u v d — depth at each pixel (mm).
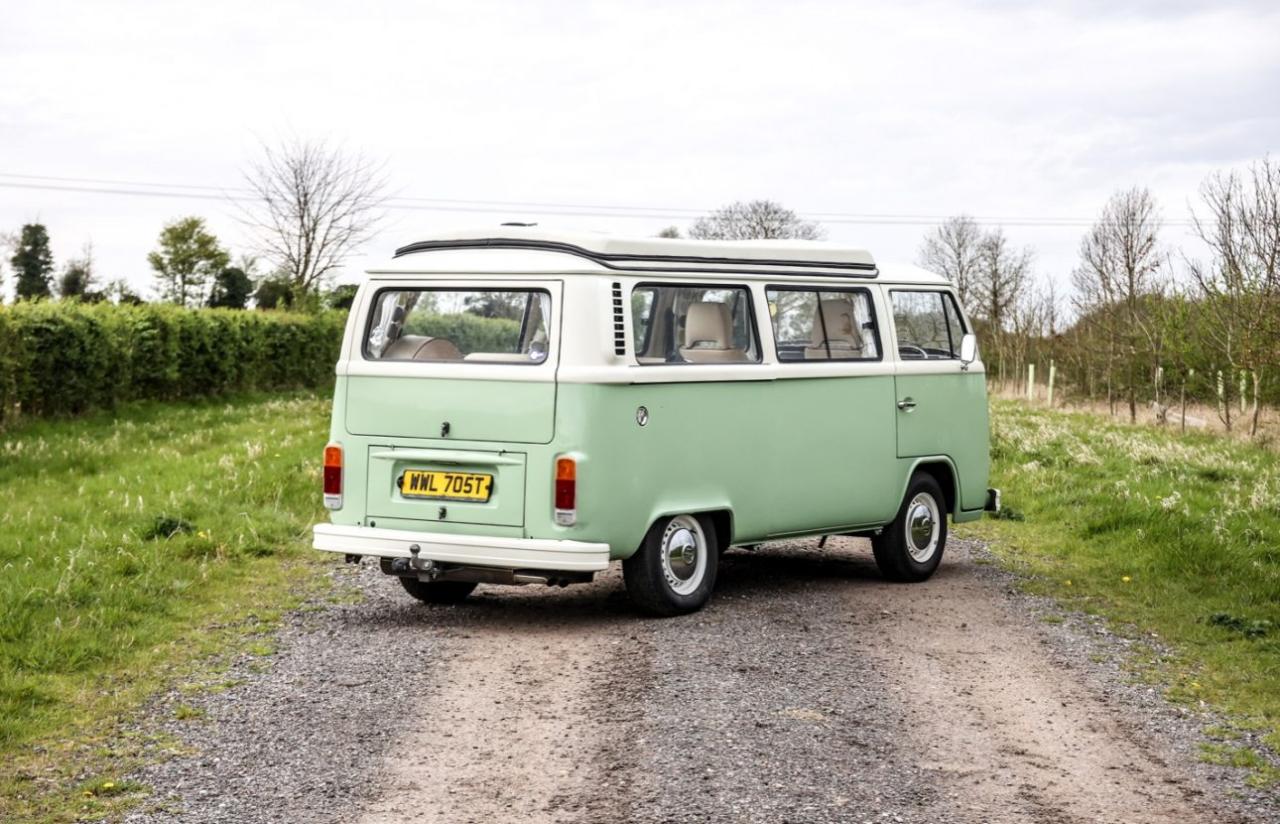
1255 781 6082
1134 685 7773
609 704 7203
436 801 5730
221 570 10836
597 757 6316
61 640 8148
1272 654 8508
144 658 8133
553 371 8812
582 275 8867
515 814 5574
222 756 6332
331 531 9344
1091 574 11492
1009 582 11109
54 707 7090
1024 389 45500
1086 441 22344
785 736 6652
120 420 22281
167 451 17719
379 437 9320
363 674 7836
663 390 9180
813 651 8461
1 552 10883
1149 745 6625
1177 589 10602
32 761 6250
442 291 9258
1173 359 27656
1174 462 18391
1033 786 5969
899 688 7609
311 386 35625
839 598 10328
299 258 53750
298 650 8453
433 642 8688
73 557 10219
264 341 32031
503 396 8930
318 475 15320
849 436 10547
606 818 5523
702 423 9453
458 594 10172
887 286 11055
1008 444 21172
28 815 5547
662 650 8430
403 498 9258
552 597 10422
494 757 6320
